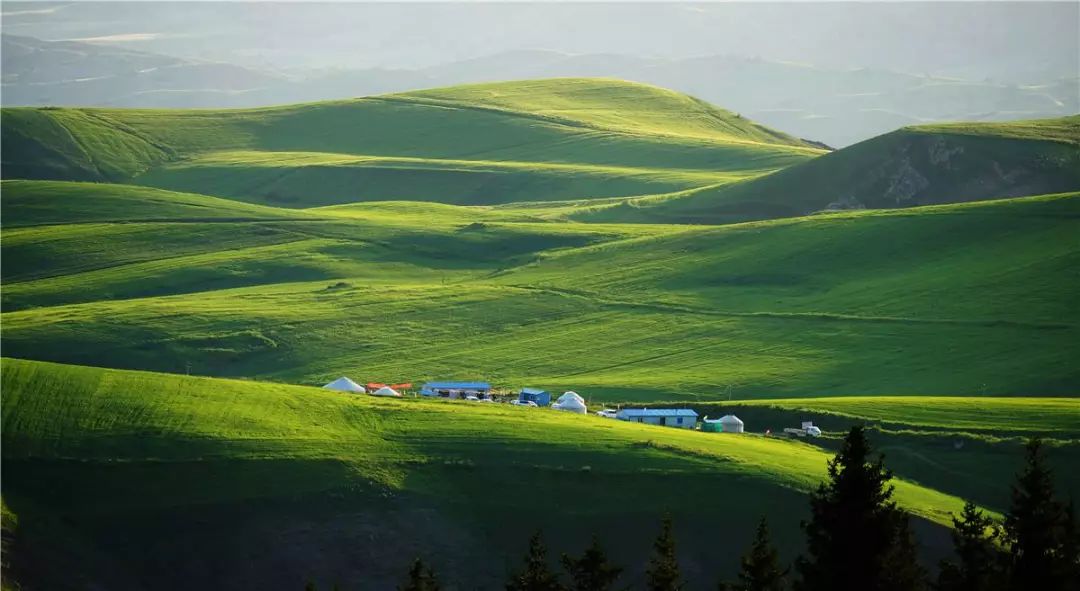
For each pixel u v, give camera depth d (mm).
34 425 167625
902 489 171875
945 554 150625
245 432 171375
